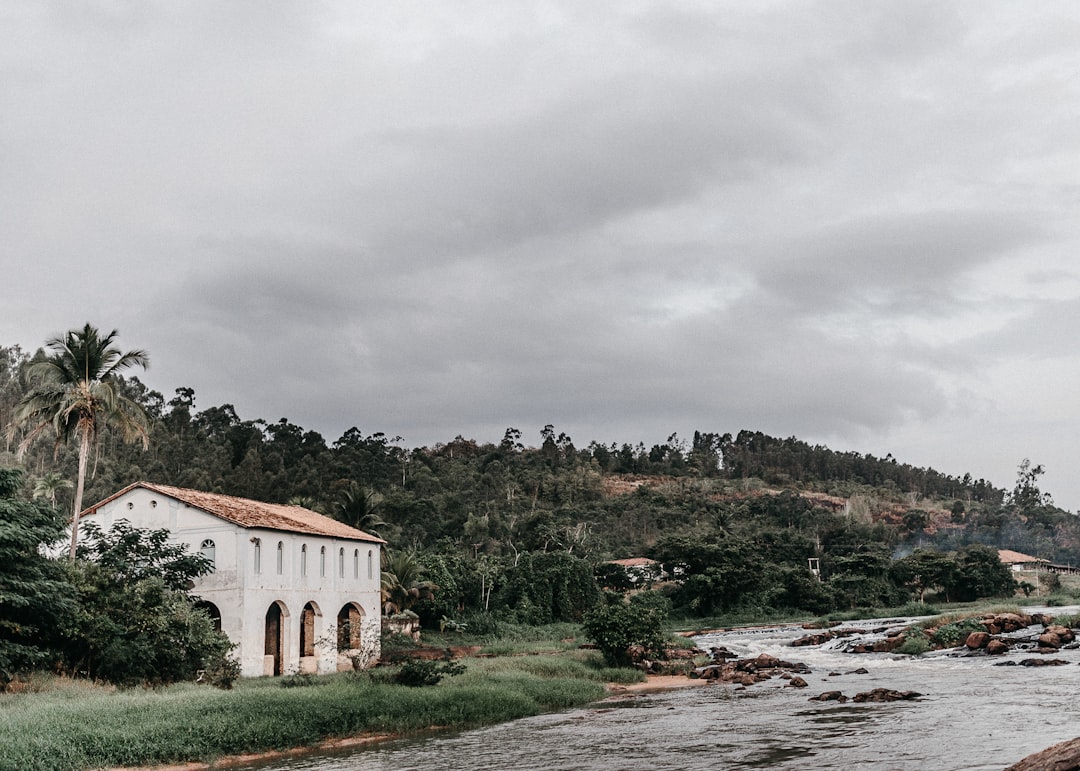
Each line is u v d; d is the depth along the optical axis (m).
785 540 165.75
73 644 42.09
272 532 53.69
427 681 44.09
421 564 91.50
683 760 27.94
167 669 43.41
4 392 168.62
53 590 39.56
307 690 39.66
